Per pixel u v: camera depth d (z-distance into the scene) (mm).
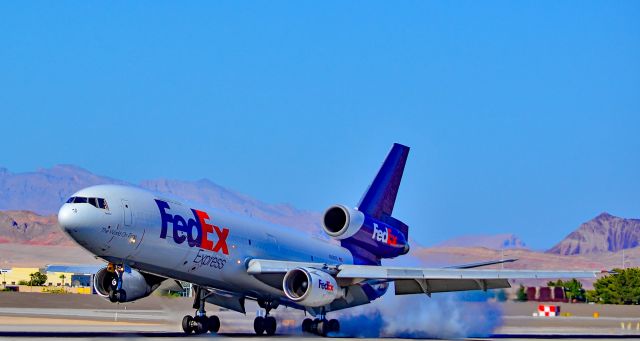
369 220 187750
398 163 197000
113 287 144125
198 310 160250
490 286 164625
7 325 179125
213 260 152000
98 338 134250
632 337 191000
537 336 190875
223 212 159875
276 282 159000
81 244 135875
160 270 146250
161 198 146000
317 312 166875
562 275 155875
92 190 136750
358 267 159250
